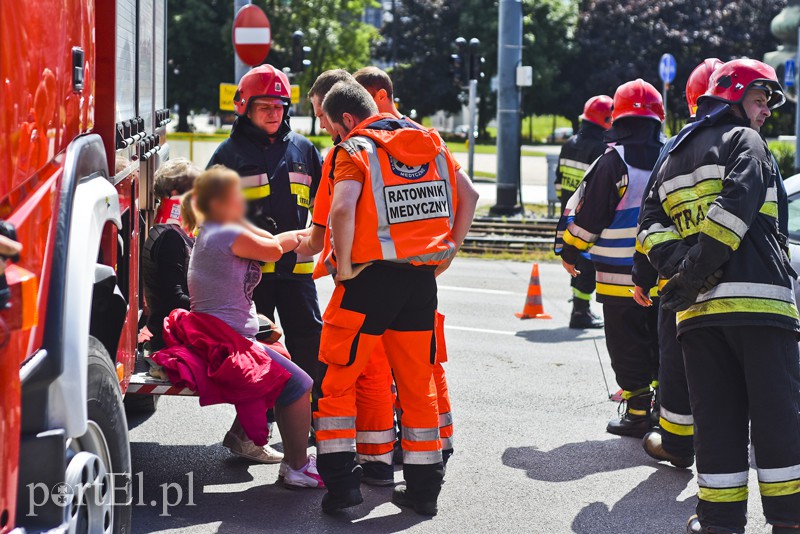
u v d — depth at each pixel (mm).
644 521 5797
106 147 4754
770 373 5059
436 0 83688
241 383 5656
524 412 8195
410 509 5891
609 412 8242
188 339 5824
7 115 3164
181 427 7594
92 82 4395
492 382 9203
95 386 3955
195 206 5816
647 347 7461
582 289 12000
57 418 3523
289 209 6773
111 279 4438
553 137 92562
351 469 5680
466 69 30469
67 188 3723
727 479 5207
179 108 72625
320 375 5727
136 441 7207
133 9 5723
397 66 83500
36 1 3469
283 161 6777
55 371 3469
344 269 5406
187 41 68625
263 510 5836
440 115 108062
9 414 3137
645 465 6852
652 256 5469
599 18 78500
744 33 77500
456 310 13242
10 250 2936
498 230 21688
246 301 5941
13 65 3221
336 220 5371
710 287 5113
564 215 7719
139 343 6500
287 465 6227
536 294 12820
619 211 7383
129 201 5473
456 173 5844
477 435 7504
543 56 77125
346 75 6328
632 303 7359
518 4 24469
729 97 5402
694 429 5332
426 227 5543
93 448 4086
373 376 6203
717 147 5277
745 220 4965
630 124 7484
